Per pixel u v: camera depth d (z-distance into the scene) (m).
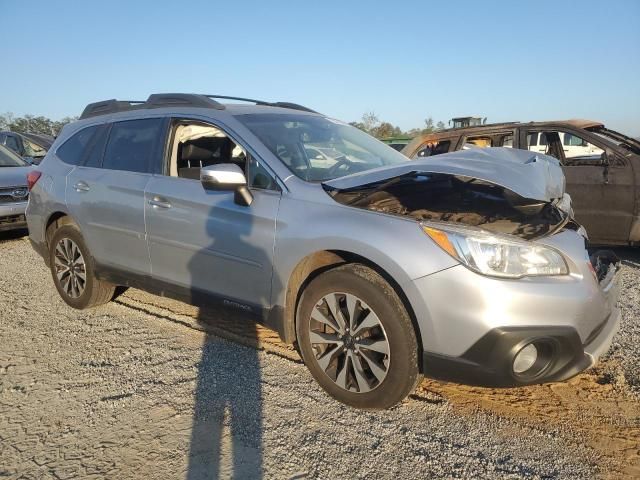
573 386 3.24
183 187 3.70
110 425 2.85
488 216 2.98
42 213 4.82
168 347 3.83
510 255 2.59
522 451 2.59
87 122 4.79
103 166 4.40
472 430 2.77
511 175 2.85
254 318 3.41
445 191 3.53
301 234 3.03
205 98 4.02
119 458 2.56
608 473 2.43
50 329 4.23
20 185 7.86
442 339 2.63
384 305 2.74
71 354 3.75
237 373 3.41
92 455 2.59
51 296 5.13
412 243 2.69
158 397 3.12
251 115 3.83
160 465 2.50
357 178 3.09
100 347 3.86
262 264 3.23
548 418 2.88
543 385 3.25
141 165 4.09
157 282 3.93
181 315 4.48
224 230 3.40
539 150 7.36
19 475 2.44
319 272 3.20
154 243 3.86
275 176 3.30
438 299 2.60
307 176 3.38
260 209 3.24
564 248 2.73
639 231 6.36
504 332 2.52
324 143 3.89
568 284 2.62
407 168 2.96
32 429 2.82
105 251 4.28
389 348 2.76
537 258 2.63
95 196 4.28
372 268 2.87
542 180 2.96
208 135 4.14
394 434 2.73
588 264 2.77
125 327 4.24
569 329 2.58
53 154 4.96
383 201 3.19
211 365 3.52
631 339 3.93
